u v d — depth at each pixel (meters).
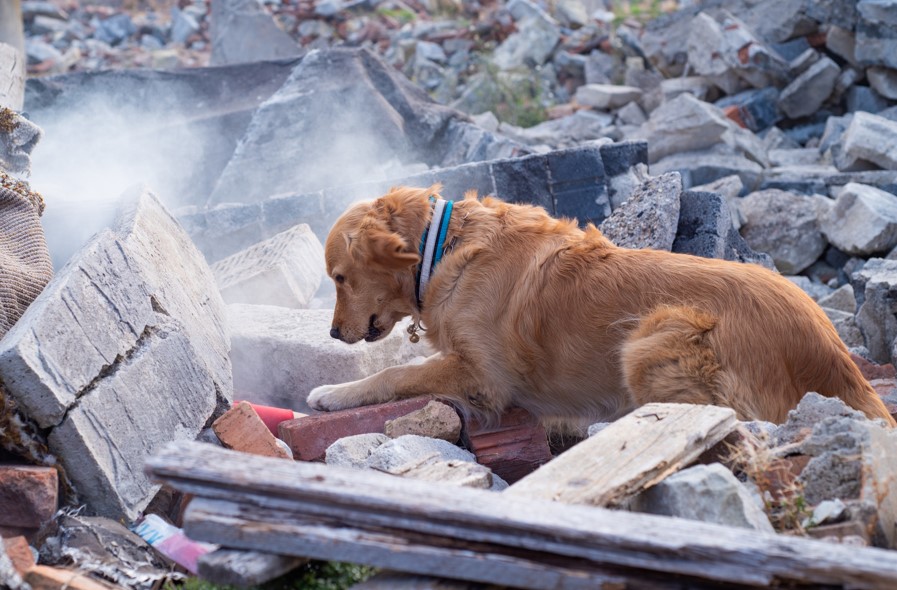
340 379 5.45
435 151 9.55
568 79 15.07
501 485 4.30
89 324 3.90
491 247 5.06
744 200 9.06
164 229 5.24
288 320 5.87
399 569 2.74
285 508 2.83
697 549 2.51
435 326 5.17
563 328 4.86
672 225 6.14
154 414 4.07
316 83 9.41
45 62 16.73
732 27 12.14
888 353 6.32
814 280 8.67
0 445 3.62
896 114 11.20
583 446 3.29
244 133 9.55
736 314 4.54
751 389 4.44
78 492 3.72
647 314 4.69
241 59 14.52
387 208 5.13
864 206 8.12
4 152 5.88
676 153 10.91
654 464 3.10
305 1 18.22
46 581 3.22
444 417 4.73
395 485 2.81
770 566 2.48
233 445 4.24
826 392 4.51
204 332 4.96
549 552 2.64
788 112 12.01
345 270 5.14
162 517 4.08
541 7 17.45
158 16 20.23
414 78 15.46
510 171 7.43
